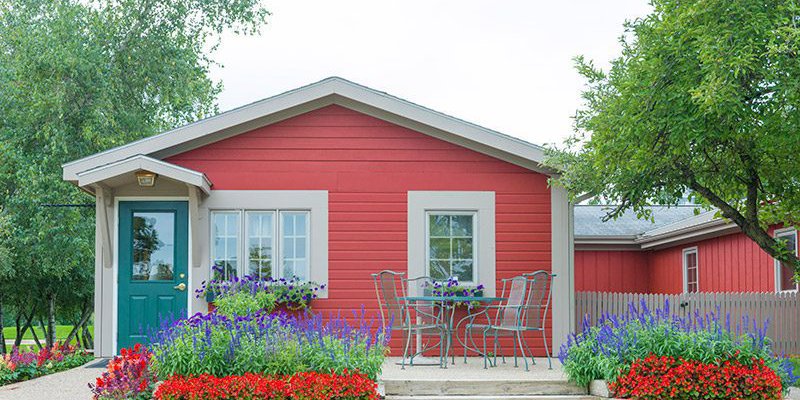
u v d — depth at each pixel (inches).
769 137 369.4
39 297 853.8
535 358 480.7
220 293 473.4
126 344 477.7
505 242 490.6
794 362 487.2
